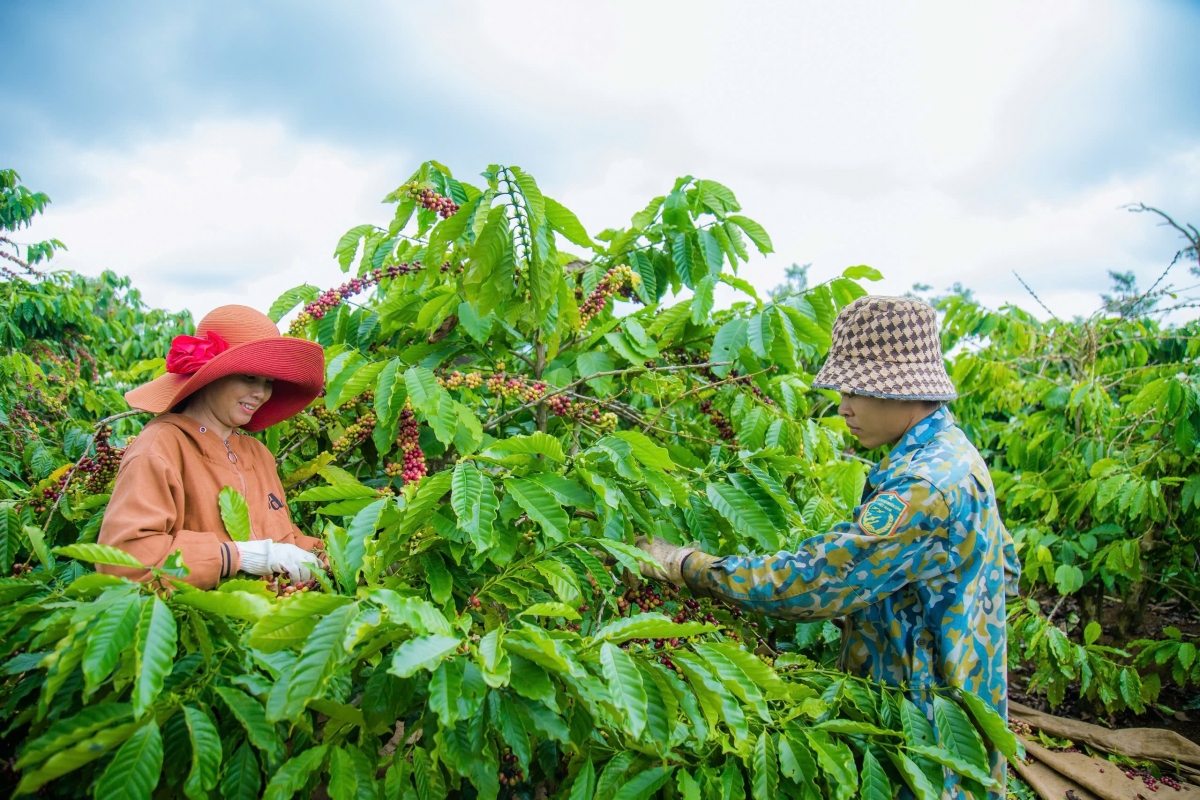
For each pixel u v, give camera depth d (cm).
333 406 196
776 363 234
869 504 148
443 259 205
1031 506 400
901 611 156
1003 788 159
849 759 134
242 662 124
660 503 168
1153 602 495
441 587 157
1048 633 314
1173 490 369
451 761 116
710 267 240
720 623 192
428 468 234
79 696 127
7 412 331
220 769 116
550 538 159
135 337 686
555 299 204
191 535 150
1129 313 430
